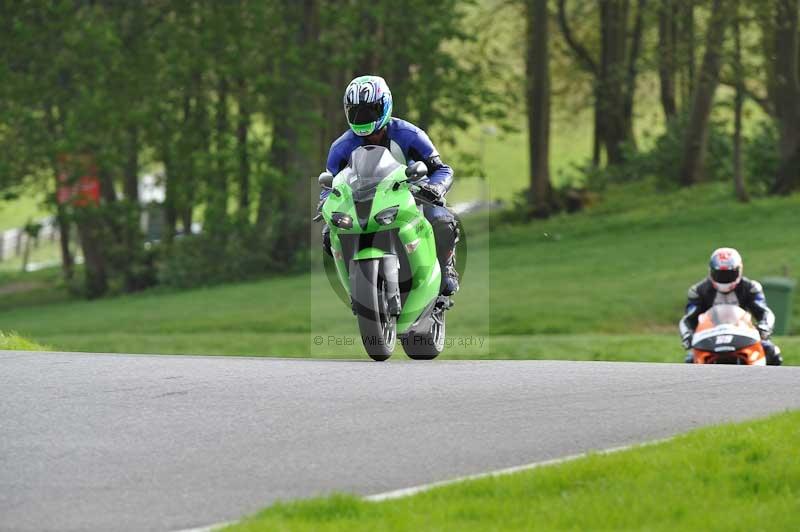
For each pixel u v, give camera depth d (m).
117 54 145.50
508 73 167.38
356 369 33.06
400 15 150.12
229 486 20.88
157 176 158.12
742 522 18.14
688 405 27.95
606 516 18.38
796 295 106.25
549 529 17.94
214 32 146.62
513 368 33.69
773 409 27.50
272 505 19.09
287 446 23.67
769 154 163.62
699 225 147.75
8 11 144.25
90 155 148.62
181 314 126.25
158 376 31.48
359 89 33.97
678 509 18.75
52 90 147.12
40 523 18.80
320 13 149.38
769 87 148.38
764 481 20.41
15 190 155.00
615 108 187.62
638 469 21.12
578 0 187.00
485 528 17.78
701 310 45.31
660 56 154.25
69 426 25.41
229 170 148.62
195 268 156.75
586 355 67.75
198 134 151.50
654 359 64.56
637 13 178.12
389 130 34.75
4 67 143.25
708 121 169.62
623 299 113.88
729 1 138.62
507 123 163.25
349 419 26.03
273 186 149.75
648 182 176.62
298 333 107.12
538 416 26.50
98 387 29.73
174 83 148.75
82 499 20.09
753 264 121.44
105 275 165.38
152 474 21.64
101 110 141.50
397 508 18.86
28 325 128.12
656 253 136.62
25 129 146.25
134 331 117.56
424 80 151.88
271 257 157.25
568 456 22.81
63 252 181.75
